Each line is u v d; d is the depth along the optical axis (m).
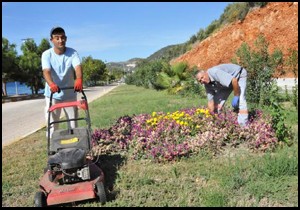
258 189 5.05
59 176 5.04
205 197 4.91
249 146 7.11
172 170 6.13
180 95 20.83
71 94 6.84
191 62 46.50
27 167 7.05
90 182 5.01
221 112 8.70
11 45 47.72
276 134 7.30
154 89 33.03
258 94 12.46
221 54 41.91
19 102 34.28
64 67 6.59
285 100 13.70
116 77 138.62
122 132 8.55
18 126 13.99
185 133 8.06
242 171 5.85
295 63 13.46
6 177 6.48
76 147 5.41
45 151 8.35
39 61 50.56
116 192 5.29
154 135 7.66
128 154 7.39
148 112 13.60
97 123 11.69
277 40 34.28
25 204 5.21
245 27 39.78
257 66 12.62
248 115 8.50
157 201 4.96
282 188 5.09
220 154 6.96
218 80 7.84
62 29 6.42
